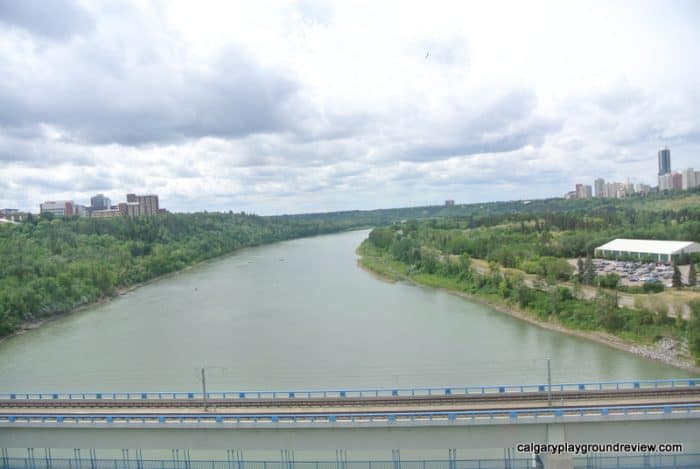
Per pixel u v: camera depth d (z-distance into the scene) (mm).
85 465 60469
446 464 57281
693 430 55031
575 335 120000
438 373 92250
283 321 137625
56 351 116125
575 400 60750
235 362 102562
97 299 179750
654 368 95250
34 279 171375
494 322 133500
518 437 55906
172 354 109812
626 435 55344
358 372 93938
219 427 57250
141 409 63594
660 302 116312
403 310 149375
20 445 60031
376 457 63062
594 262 193000
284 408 61812
